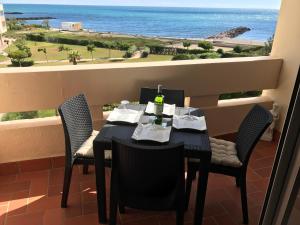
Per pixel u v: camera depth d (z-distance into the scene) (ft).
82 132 7.45
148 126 6.35
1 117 8.52
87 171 8.64
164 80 9.20
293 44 9.81
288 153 2.67
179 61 9.57
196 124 6.59
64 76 8.18
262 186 8.26
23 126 8.34
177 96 8.43
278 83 10.74
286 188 2.82
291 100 2.58
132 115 6.96
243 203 6.70
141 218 6.90
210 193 7.89
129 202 5.52
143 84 9.03
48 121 8.68
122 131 6.24
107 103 8.91
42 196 7.61
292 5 9.71
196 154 5.65
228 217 7.03
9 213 6.95
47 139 8.64
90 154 6.94
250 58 10.38
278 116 10.68
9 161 8.52
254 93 11.41
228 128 10.77
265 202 3.10
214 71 9.68
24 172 8.70
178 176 5.31
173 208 5.46
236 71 9.98
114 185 5.60
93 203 7.38
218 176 8.66
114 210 5.84
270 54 11.07
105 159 6.56
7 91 7.82
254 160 9.65
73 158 6.89
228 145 7.51
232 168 6.65
